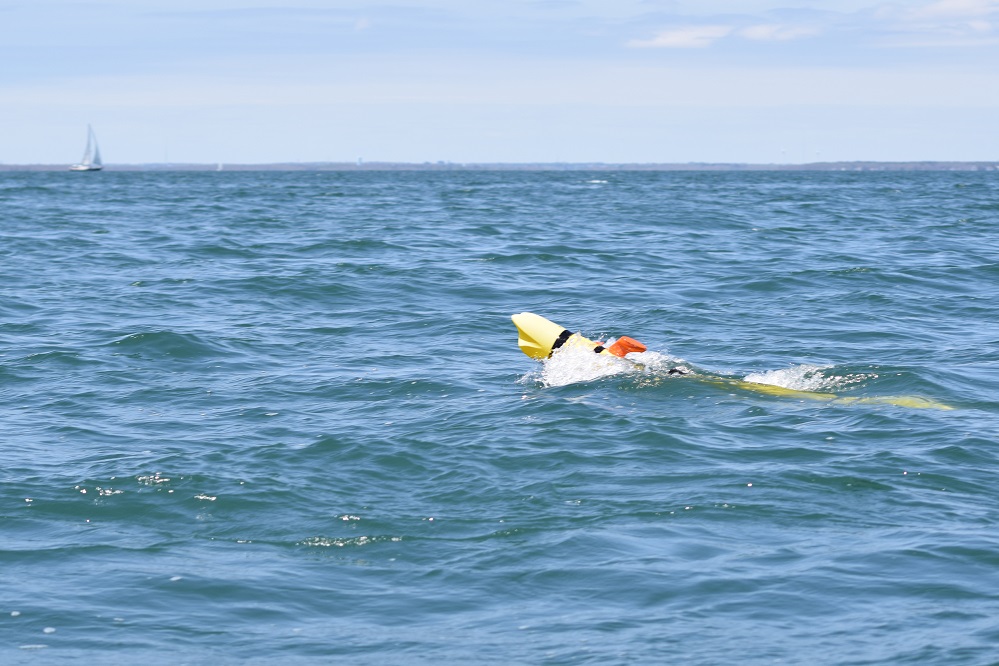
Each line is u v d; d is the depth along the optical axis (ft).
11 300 70.54
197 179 564.30
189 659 20.88
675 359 46.83
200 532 27.99
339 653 21.11
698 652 20.75
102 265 91.40
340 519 28.71
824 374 44.93
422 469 32.86
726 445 35.01
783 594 23.34
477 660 20.68
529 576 24.79
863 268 82.79
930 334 57.93
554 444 35.19
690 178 585.22
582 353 46.78
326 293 74.59
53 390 44.98
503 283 79.77
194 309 67.97
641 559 25.53
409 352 53.72
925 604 22.67
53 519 28.86
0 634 21.90
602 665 20.29
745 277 81.56
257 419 39.65
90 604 23.40
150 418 39.93
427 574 25.05
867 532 27.07
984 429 36.55
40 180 513.04
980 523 27.58
